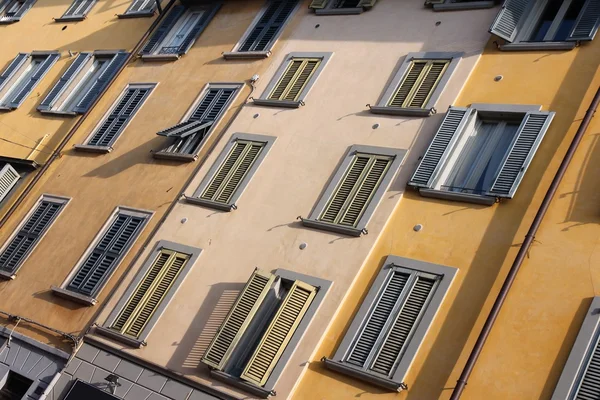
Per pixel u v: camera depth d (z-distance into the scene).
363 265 13.53
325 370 12.56
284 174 15.96
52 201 19.64
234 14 21.31
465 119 14.48
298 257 14.31
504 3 15.59
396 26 17.53
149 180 18.28
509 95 14.62
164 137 19.02
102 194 18.86
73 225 18.59
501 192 13.05
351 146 15.55
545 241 12.20
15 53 26.08
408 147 14.85
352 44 17.86
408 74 16.22
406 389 11.73
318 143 16.11
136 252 16.81
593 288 11.38
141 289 15.82
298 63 18.30
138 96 20.92
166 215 17.05
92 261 17.39
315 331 13.05
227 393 13.09
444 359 11.76
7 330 17.28
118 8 24.73
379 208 14.17
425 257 13.09
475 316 11.97
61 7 26.52
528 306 11.69
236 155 17.11
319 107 16.88
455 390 11.13
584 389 10.52
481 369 11.43
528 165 13.15
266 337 13.05
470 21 16.42
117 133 20.11
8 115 23.50
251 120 17.70
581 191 12.45
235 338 13.37
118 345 15.19
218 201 16.33
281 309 13.29
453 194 13.45
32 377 16.12
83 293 16.78
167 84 20.62
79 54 23.62
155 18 23.36
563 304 11.45
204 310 14.62
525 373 11.09
